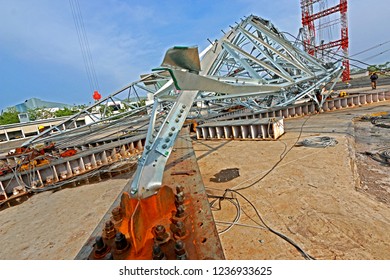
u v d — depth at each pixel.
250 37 10.27
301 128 11.62
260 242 3.38
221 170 6.82
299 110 16.91
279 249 3.19
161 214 2.70
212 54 7.46
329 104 17.45
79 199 7.58
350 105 17.77
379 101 18.38
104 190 8.09
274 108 16.05
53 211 6.90
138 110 14.12
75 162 10.90
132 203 2.61
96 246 2.19
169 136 3.71
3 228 6.29
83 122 39.97
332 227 3.53
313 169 5.93
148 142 3.95
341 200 4.30
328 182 5.09
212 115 18.39
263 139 10.22
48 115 67.38
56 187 9.33
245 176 6.08
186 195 3.22
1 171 9.53
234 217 4.15
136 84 13.30
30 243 5.12
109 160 12.15
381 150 7.35
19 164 9.84
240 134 11.27
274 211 4.20
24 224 6.30
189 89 2.54
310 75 12.72
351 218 3.72
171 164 5.09
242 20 11.45
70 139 15.73
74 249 4.58
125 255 2.08
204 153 9.27
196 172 4.27
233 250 3.28
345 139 8.45
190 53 2.17
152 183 3.19
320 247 3.14
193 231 2.33
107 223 2.48
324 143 7.93
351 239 3.23
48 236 5.33
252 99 15.59
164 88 4.52
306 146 8.17
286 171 6.03
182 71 2.27
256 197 4.82
